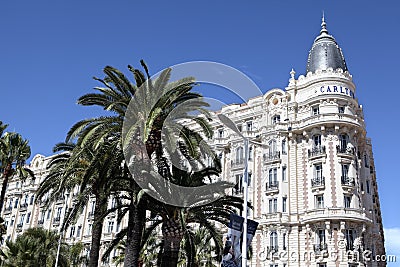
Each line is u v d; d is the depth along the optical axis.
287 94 60.12
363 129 55.75
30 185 85.94
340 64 60.06
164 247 25.80
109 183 26.02
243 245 22.23
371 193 56.50
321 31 64.38
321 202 52.34
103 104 27.11
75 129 26.39
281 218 53.44
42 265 45.66
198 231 46.06
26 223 82.75
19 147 50.53
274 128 57.12
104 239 69.06
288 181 55.09
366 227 51.25
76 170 32.53
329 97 56.09
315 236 51.03
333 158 53.03
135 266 24.59
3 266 42.00
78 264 60.66
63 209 77.56
